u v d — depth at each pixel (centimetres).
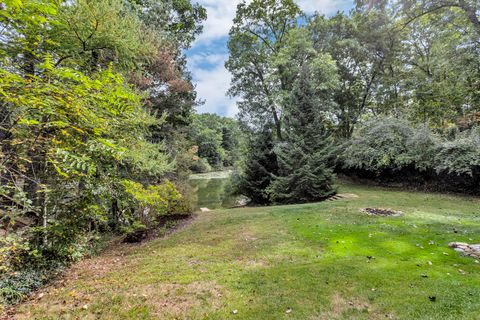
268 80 1440
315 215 710
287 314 279
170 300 323
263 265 412
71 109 285
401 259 395
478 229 515
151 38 909
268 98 1430
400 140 1133
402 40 1454
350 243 480
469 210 706
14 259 387
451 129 1166
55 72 263
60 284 400
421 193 1027
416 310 268
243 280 363
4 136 338
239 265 420
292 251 460
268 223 677
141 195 492
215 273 394
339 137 1678
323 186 1069
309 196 1076
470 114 1112
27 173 405
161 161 809
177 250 533
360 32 1458
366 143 1212
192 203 1047
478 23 920
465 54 1097
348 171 1446
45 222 439
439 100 1330
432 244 450
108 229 765
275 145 1284
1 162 333
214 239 587
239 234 604
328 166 1296
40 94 259
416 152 1077
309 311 281
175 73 1198
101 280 404
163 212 771
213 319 279
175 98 1243
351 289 318
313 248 468
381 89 1606
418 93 1396
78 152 356
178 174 1223
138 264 469
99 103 336
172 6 1430
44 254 433
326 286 329
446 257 394
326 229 573
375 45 1430
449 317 251
